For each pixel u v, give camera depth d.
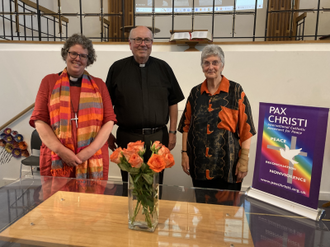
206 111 1.76
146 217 0.97
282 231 0.98
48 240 0.93
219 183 1.79
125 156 0.92
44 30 5.39
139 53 1.97
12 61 3.11
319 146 1.03
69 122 1.66
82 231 0.99
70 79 1.74
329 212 1.06
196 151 1.80
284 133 1.12
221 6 5.45
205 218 1.07
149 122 2.04
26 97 3.14
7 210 1.14
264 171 1.21
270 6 5.33
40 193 1.32
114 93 2.13
